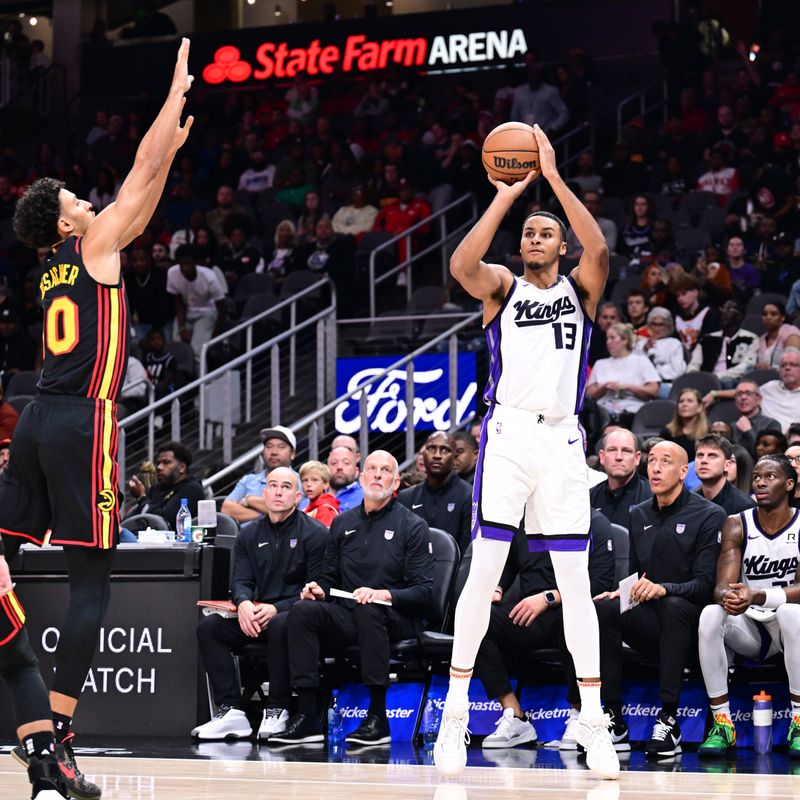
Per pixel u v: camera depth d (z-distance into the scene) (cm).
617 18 2850
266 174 2712
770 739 954
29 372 2066
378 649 1028
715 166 2339
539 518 766
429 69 2956
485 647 1016
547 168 751
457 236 2414
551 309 759
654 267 1870
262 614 1065
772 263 1964
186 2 3192
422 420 1806
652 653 1007
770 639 991
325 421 1914
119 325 649
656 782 751
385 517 1096
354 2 3123
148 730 1102
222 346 2053
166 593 1111
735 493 1110
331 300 2109
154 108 3011
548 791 695
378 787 708
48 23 3300
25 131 3172
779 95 2502
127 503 1595
